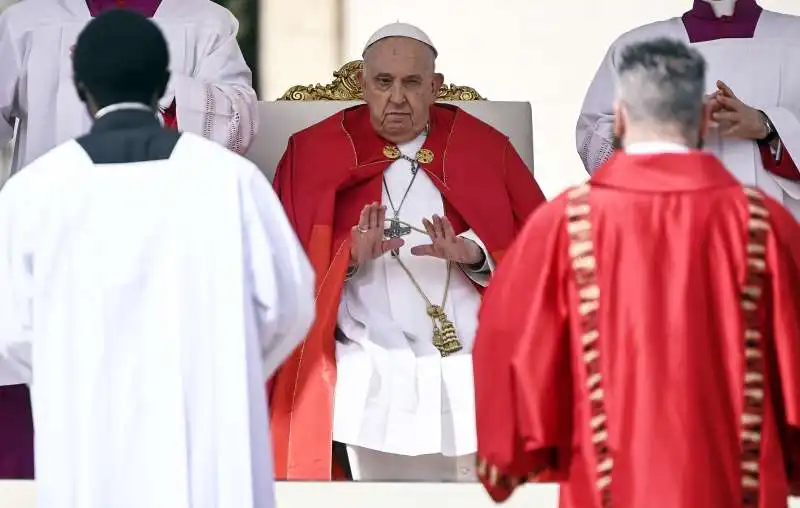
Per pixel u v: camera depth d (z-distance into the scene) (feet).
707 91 70.64
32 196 42.47
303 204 66.03
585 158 72.38
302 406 59.82
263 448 43.27
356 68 74.69
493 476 41.42
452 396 59.82
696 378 40.09
